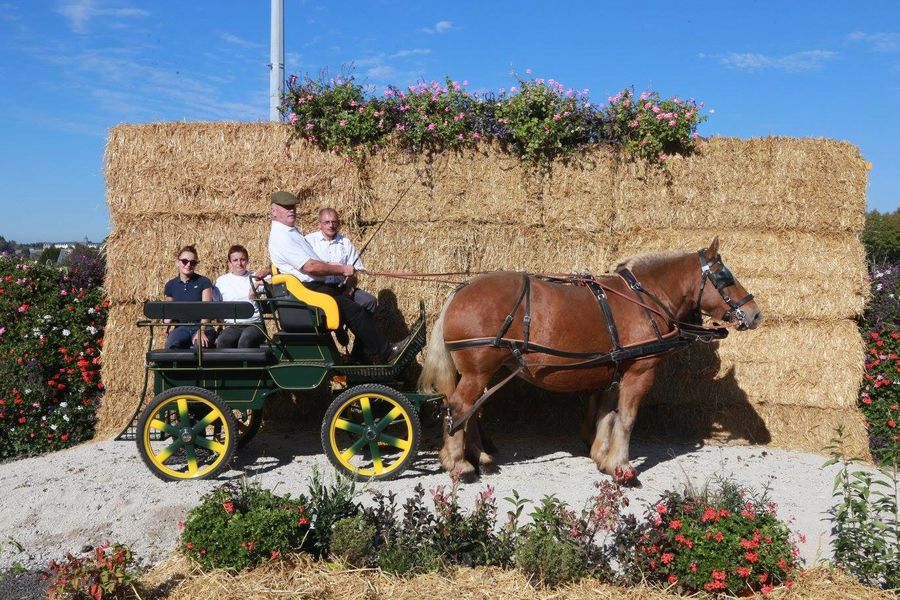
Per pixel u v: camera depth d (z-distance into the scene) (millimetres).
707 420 7641
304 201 7113
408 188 7188
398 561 4145
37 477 6047
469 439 6184
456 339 5730
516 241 7320
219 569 4109
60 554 4688
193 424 6039
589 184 7352
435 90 7141
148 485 5742
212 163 7098
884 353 7801
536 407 7754
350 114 6992
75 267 8719
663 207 7449
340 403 5824
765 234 7543
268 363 5871
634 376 6004
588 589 4012
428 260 7238
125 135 7109
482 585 4035
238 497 4496
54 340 7660
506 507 5328
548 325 5746
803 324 7574
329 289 5973
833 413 7516
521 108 7062
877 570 4113
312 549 4387
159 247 7160
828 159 7559
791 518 5125
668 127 7223
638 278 6137
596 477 6082
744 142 7496
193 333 6465
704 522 4129
